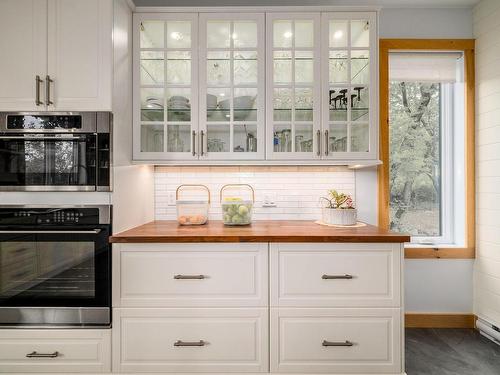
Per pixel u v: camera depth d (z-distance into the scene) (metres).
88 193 1.69
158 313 1.66
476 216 2.43
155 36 2.02
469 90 2.43
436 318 2.45
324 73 1.98
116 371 1.66
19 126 1.68
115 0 1.73
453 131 2.58
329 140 2.00
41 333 1.65
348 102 2.00
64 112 1.68
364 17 1.98
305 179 2.36
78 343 1.66
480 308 2.39
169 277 1.67
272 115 1.98
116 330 1.66
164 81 1.99
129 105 1.92
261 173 2.36
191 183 2.35
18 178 1.68
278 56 2.01
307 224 2.11
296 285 1.67
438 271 2.47
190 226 2.03
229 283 1.67
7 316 1.65
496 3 2.23
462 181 2.50
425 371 1.90
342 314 1.67
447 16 2.44
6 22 1.69
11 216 1.69
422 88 2.60
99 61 1.68
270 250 1.67
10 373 1.65
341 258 1.67
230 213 2.04
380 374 1.67
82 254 1.67
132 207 1.95
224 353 1.67
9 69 1.69
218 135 2.02
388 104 2.39
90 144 1.67
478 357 2.05
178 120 2.01
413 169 2.60
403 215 2.60
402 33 2.43
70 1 1.68
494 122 2.27
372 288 1.67
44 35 1.69
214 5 2.40
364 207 2.37
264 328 1.67
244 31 2.02
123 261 1.66
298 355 1.68
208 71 2.00
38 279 1.67
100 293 1.65
